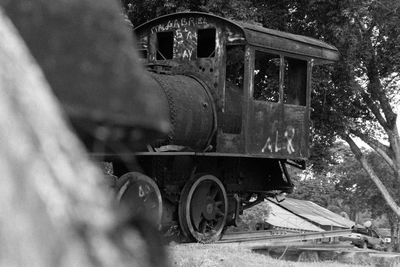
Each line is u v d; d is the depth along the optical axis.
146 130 1.64
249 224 26.86
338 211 55.84
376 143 22.98
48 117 0.95
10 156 0.89
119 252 0.90
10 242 0.85
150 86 1.70
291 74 13.15
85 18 1.60
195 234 11.22
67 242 0.87
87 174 0.94
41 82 0.99
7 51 0.98
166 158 11.02
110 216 0.92
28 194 0.88
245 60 11.35
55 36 1.54
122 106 1.51
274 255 11.91
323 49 13.16
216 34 11.66
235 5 17.00
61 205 0.89
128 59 1.59
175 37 12.23
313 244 13.48
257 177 13.19
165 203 11.16
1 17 1.03
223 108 11.49
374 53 21.05
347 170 43.06
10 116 0.91
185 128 10.83
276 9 19.41
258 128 11.70
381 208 40.50
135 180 9.84
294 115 12.55
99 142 1.57
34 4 1.57
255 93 17.34
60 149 0.93
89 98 1.48
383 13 19.53
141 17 18.12
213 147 11.54
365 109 22.61
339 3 18.30
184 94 10.95
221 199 11.95
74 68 1.51
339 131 20.86
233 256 9.12
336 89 20.41
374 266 11.55
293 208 35.34
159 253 0.98
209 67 11.72
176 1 17.47
